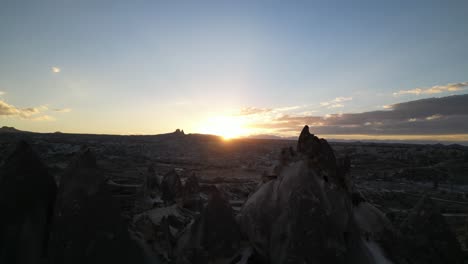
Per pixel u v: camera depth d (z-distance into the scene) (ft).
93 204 47.65
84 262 45.09
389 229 65.92
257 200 67.77
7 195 47.57
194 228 62.64
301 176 60.44
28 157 50.88
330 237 54.70
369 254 58.90
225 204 63.31
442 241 63.72
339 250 54.19
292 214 56.18
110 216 48.91
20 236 46.52
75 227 46.01
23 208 48.24
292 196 57.88
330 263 52.95
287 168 69.97
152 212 90.27
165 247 64.44
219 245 59.36
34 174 50.67
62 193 48.16
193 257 58.75
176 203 100.78
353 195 71.61
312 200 56.49
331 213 57.62
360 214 68.28
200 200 104.12
